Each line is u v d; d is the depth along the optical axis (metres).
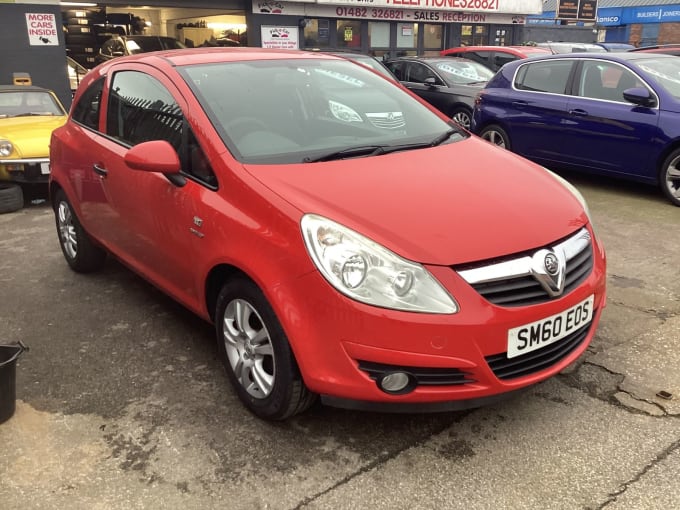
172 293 3.37
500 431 2.71
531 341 2.44
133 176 3.48
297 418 2.84
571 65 6.98
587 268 2.77
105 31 16.59
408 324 2.28
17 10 11.73
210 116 3.08
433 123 3.69
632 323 3.67
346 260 2.34
